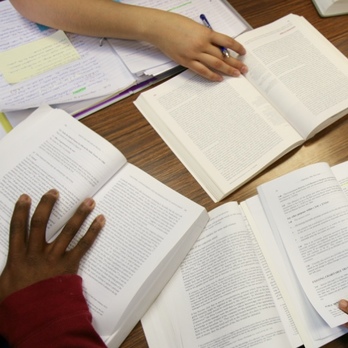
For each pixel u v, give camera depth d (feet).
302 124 1.98
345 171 1.92
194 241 1.78
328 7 2.38
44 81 2.19
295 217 1.77
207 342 1.57
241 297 1.61
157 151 2.01
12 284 1.58
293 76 2.12
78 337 1.48
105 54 2.30
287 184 1.83
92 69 2.23
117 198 1.85
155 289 1.68
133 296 1.62
